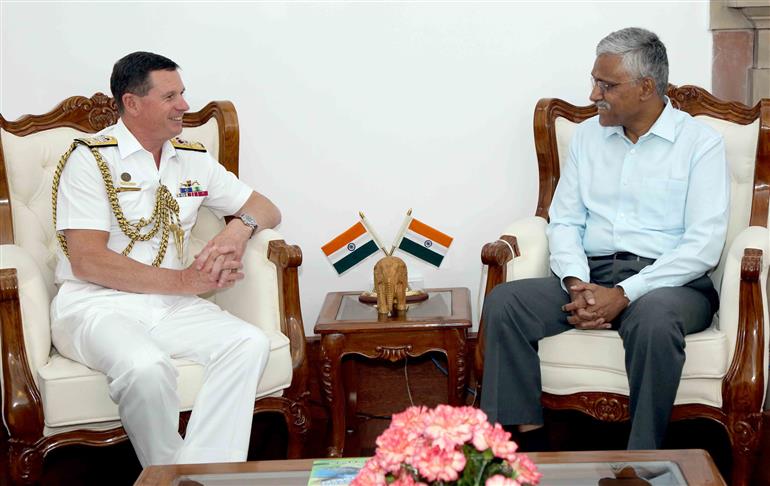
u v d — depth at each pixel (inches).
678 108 115.5
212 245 103.1
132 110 103.3
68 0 124.7
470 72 127.2
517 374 100.8
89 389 94.4
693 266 100.7
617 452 73.1
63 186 102.0
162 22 125.6
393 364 129.9
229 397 96.2
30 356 95.7
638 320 94.2
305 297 131.9
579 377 100.2
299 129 128.6
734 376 95.0
